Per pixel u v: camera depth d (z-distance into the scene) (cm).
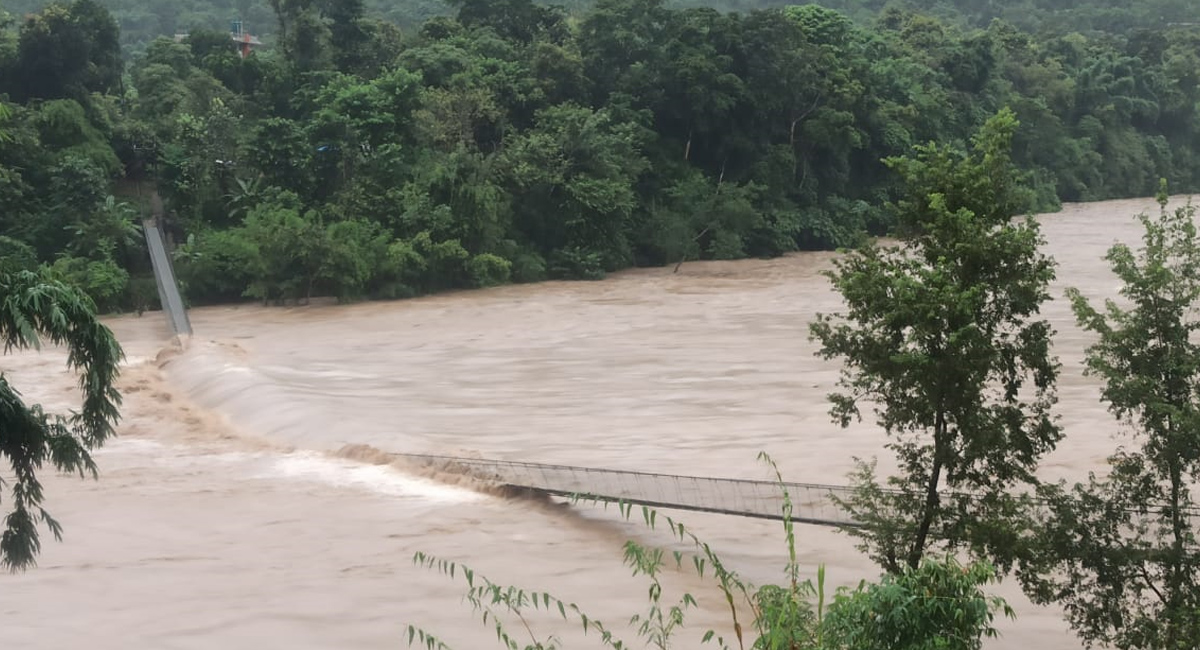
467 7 8638
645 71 7931
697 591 2067
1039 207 10525
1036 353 1541
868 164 8950
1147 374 1543
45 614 1997
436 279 6419
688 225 7581
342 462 3014
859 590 973
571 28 8756
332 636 1891
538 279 6819
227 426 3469
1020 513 1594
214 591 2098
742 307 5647
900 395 1557
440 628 1917
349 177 6675
